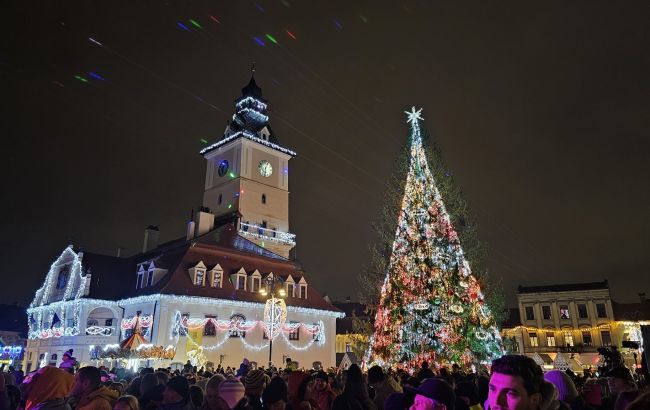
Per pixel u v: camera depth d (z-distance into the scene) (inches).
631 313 2795.3
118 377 716.0
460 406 263.3
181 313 1589.6
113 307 1732.3
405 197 840.3
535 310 2950.3
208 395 256.5
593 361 2728.8
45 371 245.0
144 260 1931.6
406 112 900.6
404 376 564.7
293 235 2642.7
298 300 1935.3
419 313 765.9
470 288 783.1
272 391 273.1
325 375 354.0
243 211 2452.0
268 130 2728.8
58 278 1963.6
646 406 94.1
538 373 149.3
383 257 887.7
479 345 757.3
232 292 1747.0
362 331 971.3
